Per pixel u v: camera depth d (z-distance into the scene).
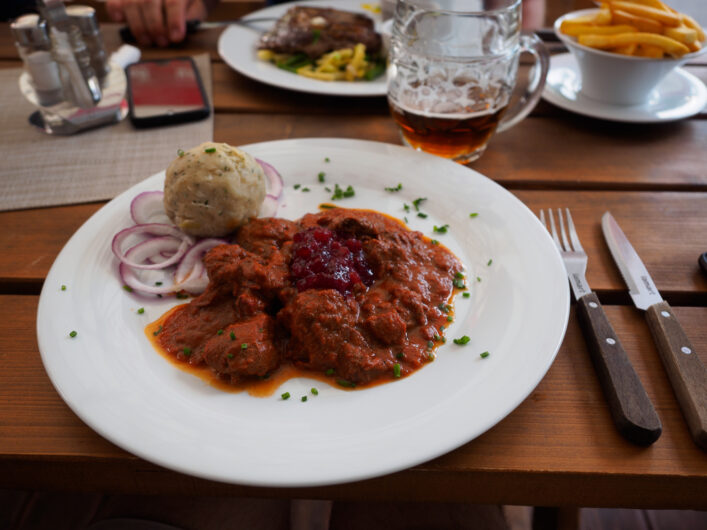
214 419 0.26
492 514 0.40
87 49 0.52
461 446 0.26
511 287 0.33
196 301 0.32
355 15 0.66
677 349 0.29
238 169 0.37
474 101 0.44
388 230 0.36
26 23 0.49
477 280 0.34
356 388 0.28
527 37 0.45
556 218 0.40
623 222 0.40
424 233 0.38
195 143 0.48
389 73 0.46
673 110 0.50
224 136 0.50
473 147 0.46
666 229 0.40
